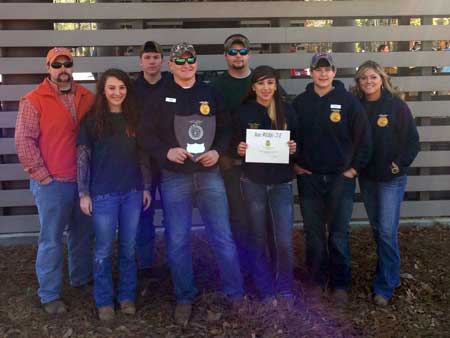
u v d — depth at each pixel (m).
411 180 5.18
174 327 3.38
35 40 4.66
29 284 4.05
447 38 4.92
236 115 3.52
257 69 3.44
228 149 3.59
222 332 3.31
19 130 3.35
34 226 4.97
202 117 3.34
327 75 3.48
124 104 3.36
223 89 3.84
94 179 3.35
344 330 3.35
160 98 3.34
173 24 4.83
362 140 3.51
